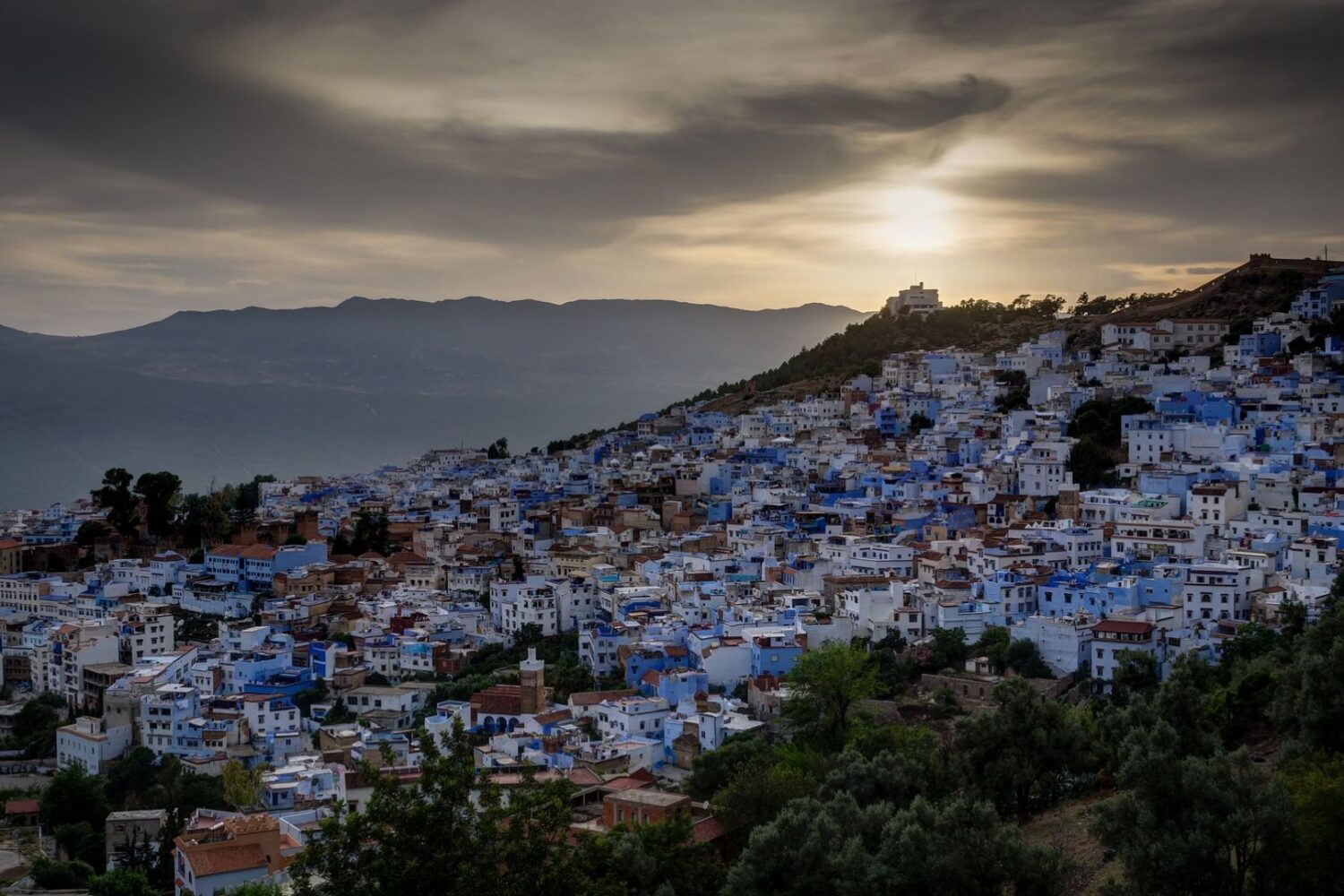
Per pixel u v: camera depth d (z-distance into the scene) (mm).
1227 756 118312
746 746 183125
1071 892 122000
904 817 122750
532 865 100062
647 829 140125
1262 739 152375
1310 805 110312
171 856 190625
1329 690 132250
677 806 160750
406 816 98688
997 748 152000
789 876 126125
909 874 115750
